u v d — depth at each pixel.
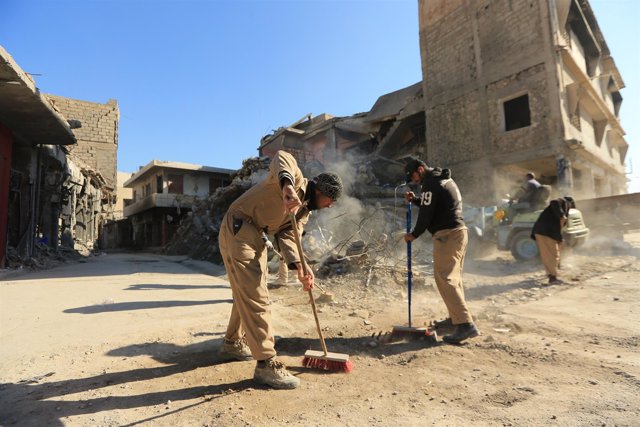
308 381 2.36
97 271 10.26
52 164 14.80
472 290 5.57
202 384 2.32
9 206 11.91
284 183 2.17
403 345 3.12
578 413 1.82
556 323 3.56
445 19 16.17
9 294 5.86
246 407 1.98
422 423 1.77
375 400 2.05
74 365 2.65
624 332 3.20
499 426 1.72
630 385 2.13
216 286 6.88
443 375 2.41
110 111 31.00
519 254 8.07
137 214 33.00
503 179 14.73
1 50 7.70
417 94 17.59
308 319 4.08
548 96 12.67
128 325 3.79
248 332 2.31
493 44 14.34
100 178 23.81
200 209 19.69
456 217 3.36
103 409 1.96
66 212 17.78
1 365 2.64
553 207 5.74
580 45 16.98
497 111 14.11
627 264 6.95
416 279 5.97
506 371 2.43
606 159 18.12
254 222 2.44
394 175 17.88
